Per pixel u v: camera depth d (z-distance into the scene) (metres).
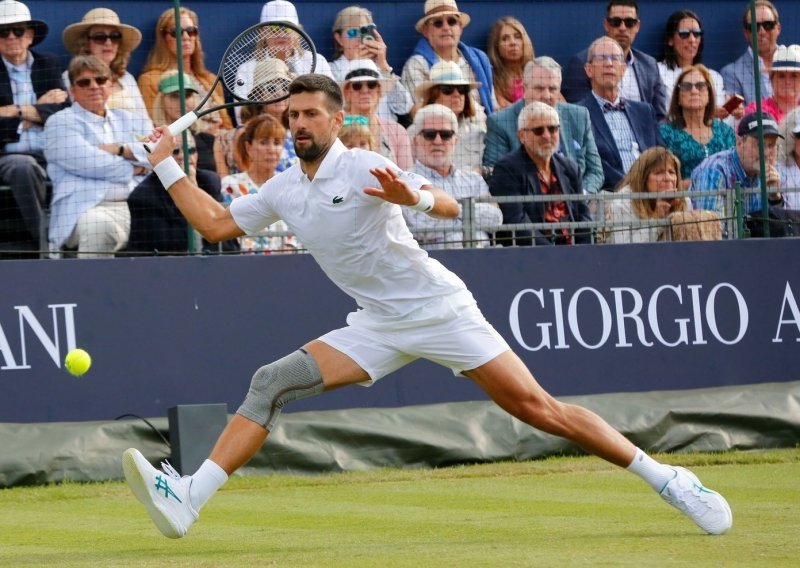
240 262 16.36
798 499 11.57
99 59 19.28
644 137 21.34
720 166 21.70
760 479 13.54
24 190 19.05
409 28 20.73
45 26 19.38
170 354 16.06
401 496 12.91
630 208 20.56
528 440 15.90
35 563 8.38
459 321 8.97
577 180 20.73
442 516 10.98
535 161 20.42
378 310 9.09
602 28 21.41
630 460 9.00
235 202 9.41
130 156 19.31
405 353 9.16
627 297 17.42
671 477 8.92
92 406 15.75
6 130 19.27
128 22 19.69
